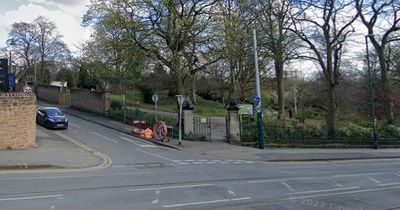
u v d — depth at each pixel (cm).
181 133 3162
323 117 5434
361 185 1591
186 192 1258
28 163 1675
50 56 7525
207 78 6081
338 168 2133
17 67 7338
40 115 3541
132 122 3784
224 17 3381
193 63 3406
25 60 7388
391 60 5119
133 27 3183
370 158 2852
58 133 3088
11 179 1371
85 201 1074
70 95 5566
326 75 3700
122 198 1130
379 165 2386
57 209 980
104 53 4191
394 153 3212
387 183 1681
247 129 3134
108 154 2264
